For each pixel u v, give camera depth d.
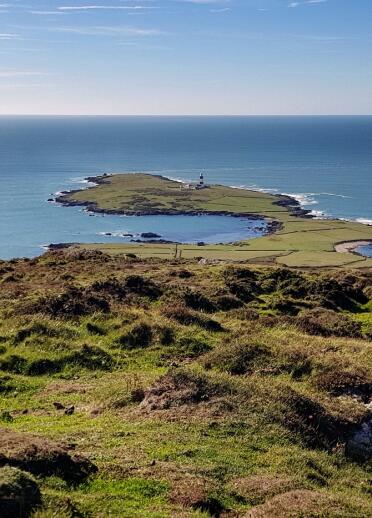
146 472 12.03
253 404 16.72
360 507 11.98
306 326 29.28
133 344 24.16
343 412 17.59
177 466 12.52
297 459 14.19
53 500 10.07
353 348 24.59
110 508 10.43
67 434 14.39
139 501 10.92
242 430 15.24
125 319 26.22
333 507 11.50
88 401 18.05
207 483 11.92
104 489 11.23
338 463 15.19
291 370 21.33
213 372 20.25
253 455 14.07
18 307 27.47
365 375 20.78
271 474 13.09
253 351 22.36
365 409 18.00
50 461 11.48
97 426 15.19
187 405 16.45
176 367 20.50
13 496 9.51
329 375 20.50
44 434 14.23
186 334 25.20
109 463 12.30
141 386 18.41
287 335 26.53
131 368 21.73
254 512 10.94
